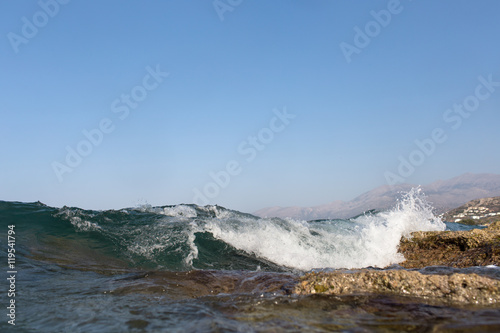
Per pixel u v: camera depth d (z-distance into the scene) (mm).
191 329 3520
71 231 8531
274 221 10445
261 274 6234
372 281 4762
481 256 7195
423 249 8617
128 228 8977
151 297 4992
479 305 4012
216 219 10164
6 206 9836
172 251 7867
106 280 5949
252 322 3666
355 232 10156
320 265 8227
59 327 3689
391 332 3205
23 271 6102
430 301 4180
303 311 3998
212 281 5953
